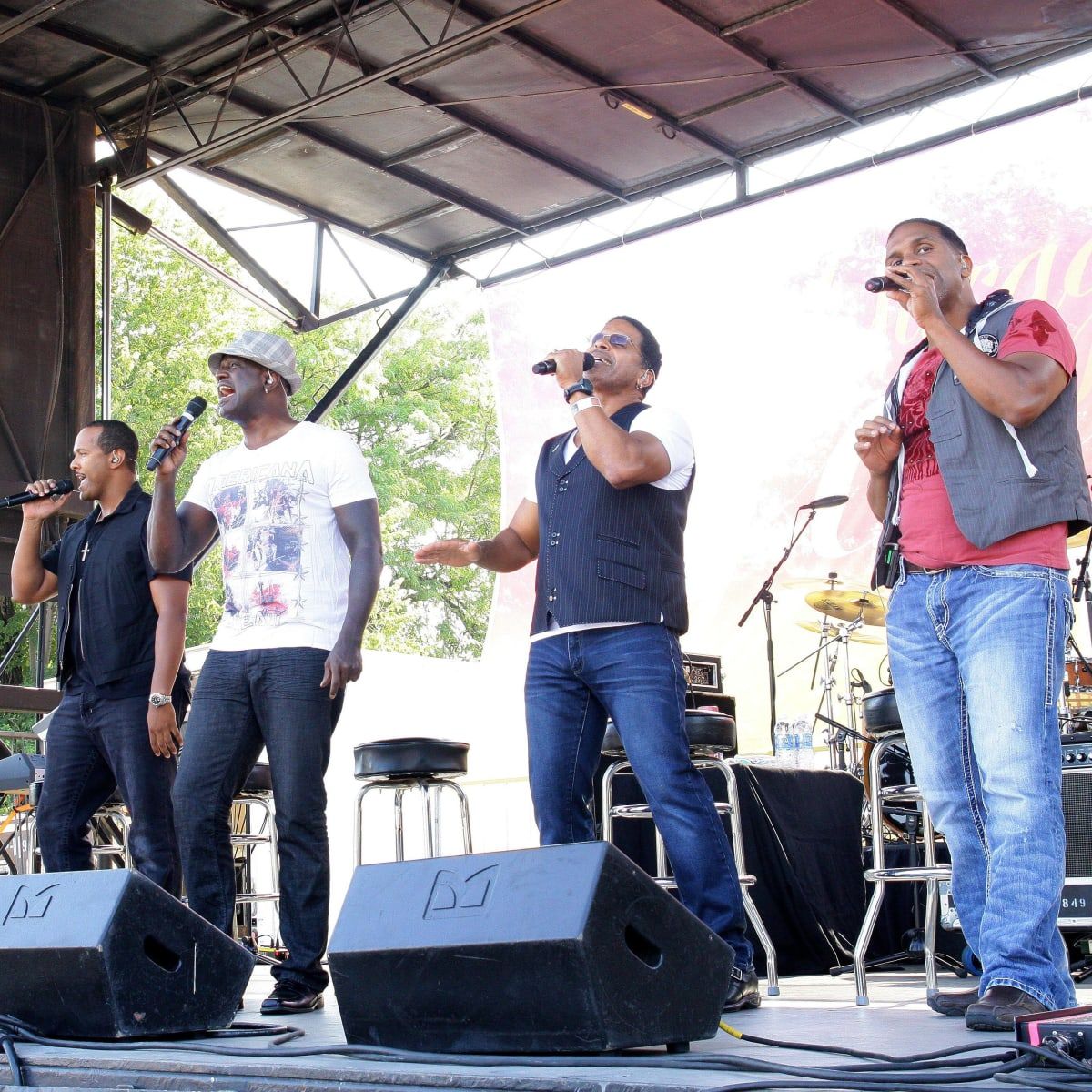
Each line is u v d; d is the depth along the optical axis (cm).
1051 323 226
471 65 776
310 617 312
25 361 765
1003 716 219
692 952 192
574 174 892
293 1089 189
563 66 773
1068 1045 167
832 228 896
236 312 1950
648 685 283
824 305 895
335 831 746
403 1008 198
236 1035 237
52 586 390
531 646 298
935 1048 198
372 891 206
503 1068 179
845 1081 159
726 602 884
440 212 944
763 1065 167
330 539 320
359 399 1966
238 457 330
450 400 2059
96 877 235
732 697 593
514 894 188
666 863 421
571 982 179
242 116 845
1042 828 215
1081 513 224
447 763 391
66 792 347
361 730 762
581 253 957
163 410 1833
